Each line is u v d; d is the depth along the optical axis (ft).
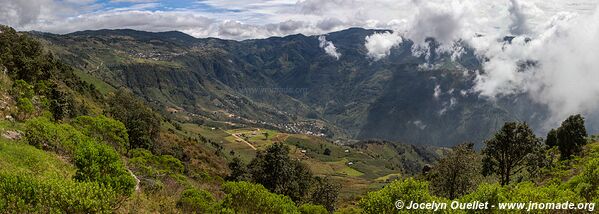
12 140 109.29
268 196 104.73
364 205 80.94
